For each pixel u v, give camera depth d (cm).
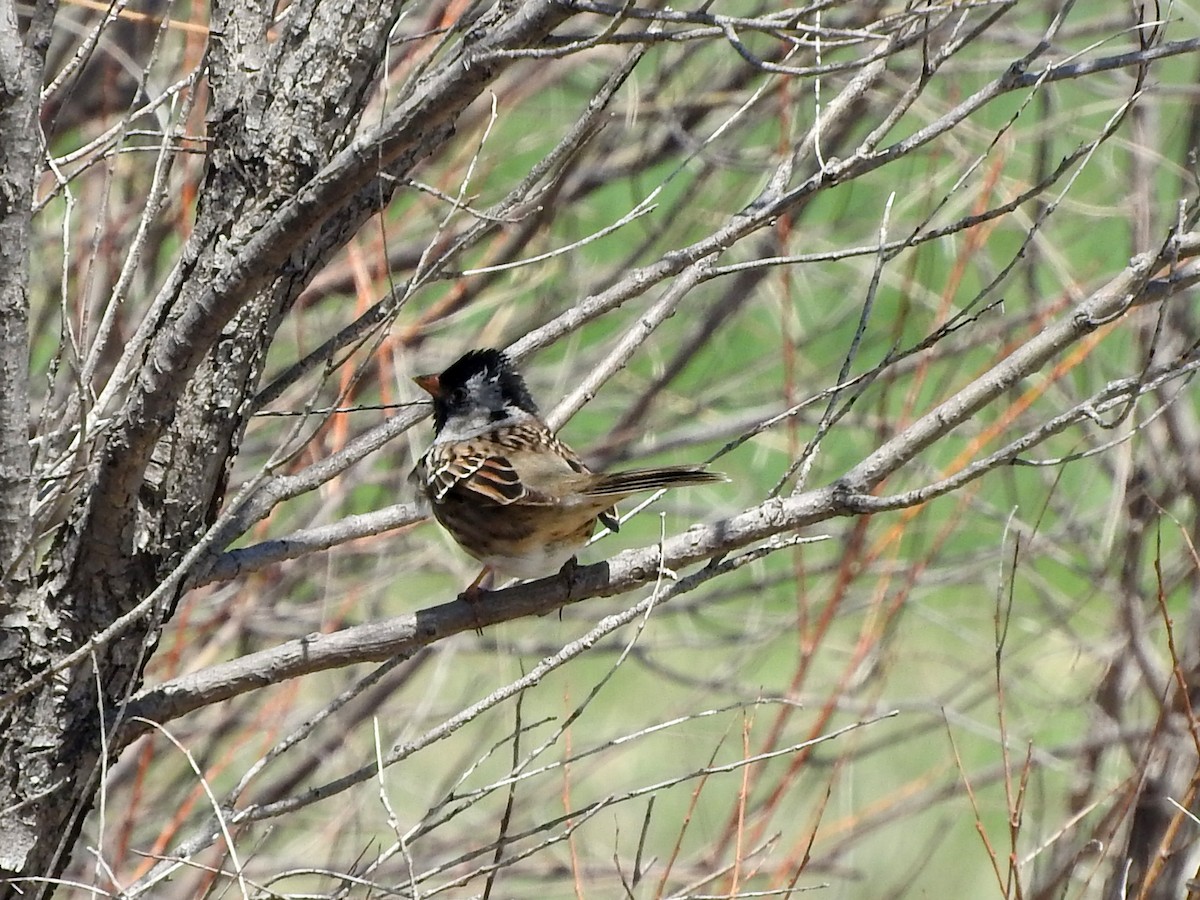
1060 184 1292
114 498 657
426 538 1262
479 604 734
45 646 677
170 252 1149
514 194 736
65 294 654
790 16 591
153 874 700
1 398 644
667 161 1248
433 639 730
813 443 717
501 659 1218
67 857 703
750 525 714
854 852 1374
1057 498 1267
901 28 623
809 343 1286
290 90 682
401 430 778
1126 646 1096
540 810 1284
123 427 635
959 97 1197
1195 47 651
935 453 1334
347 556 1236
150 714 698
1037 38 1188
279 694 1124
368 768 670
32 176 634
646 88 1242
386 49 724
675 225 1296
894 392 1370
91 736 686
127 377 700
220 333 664
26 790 678
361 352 1116
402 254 1172
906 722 1466
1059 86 1220
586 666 1525
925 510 1262
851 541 1062
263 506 744
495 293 1171
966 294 1441
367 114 934
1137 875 972
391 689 1212
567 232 1273
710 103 1180
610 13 577
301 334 1104
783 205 720
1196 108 1128
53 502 678
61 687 680
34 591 676
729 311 1234
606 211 1419
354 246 1034
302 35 688
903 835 1401
